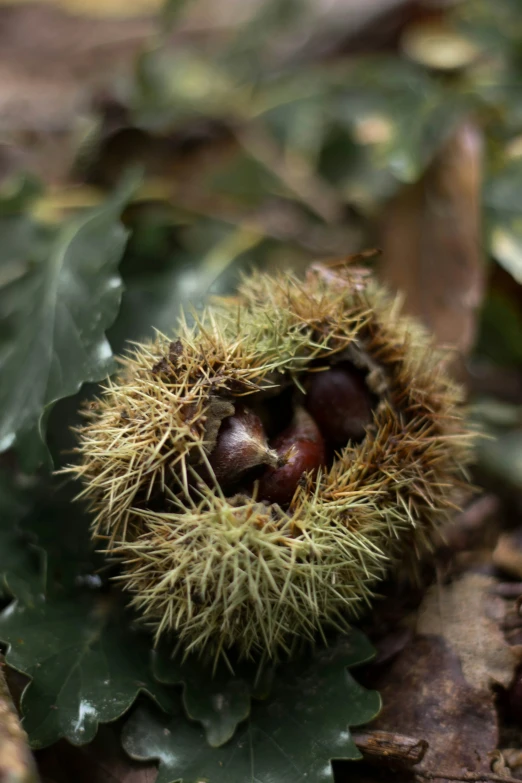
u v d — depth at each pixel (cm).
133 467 28
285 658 30
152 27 61
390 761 28
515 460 34
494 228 38
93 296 33
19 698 29
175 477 27
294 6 51
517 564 32
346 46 51
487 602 31
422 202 38
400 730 29
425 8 50
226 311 31
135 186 37
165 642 30
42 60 58
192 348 28
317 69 47
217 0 64
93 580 31
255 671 29
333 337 30
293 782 27
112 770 28
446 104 40
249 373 28
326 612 29
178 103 43
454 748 29
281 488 28
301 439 29
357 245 41
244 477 28
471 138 38
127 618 30
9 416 32
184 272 37
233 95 44
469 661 30
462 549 33
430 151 38
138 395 28
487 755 28
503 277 38
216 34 59
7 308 34
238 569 27
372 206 40
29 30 63
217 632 28
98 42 60
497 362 39
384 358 30
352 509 28
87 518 32
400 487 29
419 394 30
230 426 28
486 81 42
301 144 43
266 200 44
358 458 28
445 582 32
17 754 25
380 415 30
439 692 29
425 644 30
